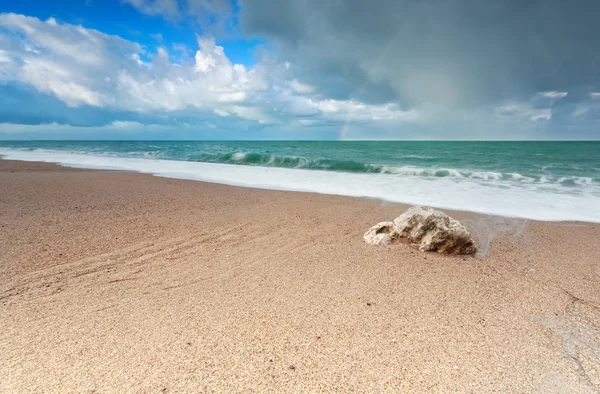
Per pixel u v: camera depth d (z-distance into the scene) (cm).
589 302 342
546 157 2323
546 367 242
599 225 632
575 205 789
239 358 243
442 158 2228
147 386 213
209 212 697
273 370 231
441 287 371
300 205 778
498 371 236
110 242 499
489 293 359
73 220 609
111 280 374
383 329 286
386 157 2339
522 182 1163
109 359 239
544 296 354
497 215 700
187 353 247
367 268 421
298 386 216
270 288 362
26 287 350
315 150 3366
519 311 322
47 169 1510
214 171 1479
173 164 1808
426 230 488
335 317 304
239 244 506
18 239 498
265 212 706
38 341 258
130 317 297
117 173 1372
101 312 304
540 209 750
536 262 452
